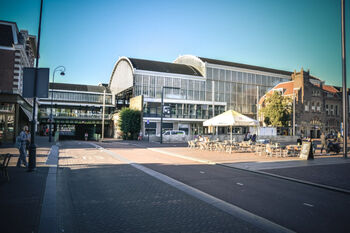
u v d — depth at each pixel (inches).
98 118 2327.8
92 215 223.5
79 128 2886.3
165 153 799.7
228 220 214.7
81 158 618.5
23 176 365.7
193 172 450.9
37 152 690.2
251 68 2778.1
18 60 1032.2
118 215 224.2
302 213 235.5
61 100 2566.4
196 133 2143.2
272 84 2765.7
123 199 274.2
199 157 676.1
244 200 276.4
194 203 262.7
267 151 701.9
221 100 2454.5
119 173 427.8
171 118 2006.6
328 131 2385.6
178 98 2268.7
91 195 288.7
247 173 449.4
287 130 2145.7
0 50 1011.9
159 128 1973.4
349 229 198.4
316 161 597.6
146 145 1181.1
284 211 240.7
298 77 2298.2
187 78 2317.9
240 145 844.6
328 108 2423.7
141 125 1862.7
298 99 2240.4
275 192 314.2
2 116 951.6
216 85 2447.1
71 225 199.8
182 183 356.2
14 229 179.0
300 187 343.9
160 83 2226.9
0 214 209.3
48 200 250.8
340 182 364.8
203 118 2190.0
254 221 213.2
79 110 2687.0
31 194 271.3
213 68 2445.9
